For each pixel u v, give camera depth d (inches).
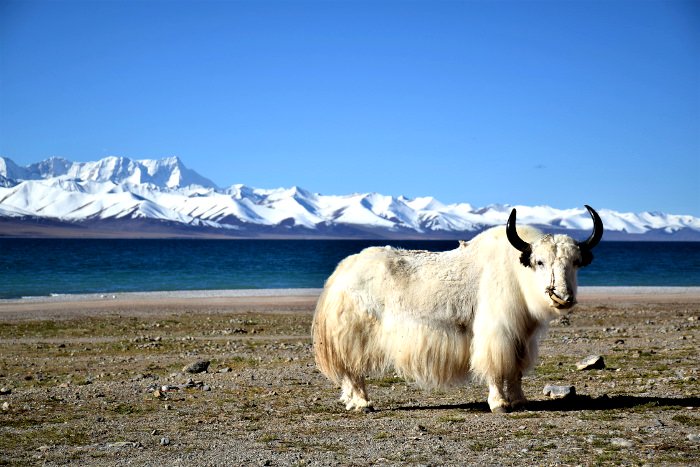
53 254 6535.4
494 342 439.5
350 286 465.7
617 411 430.3
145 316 1397.6
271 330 1138.7
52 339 1031.6
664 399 466.6
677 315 1320.1
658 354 725.9
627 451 334.3
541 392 520.4
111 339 1025.5
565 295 421.4
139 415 478.9
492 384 447.5
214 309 1573.6
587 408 449.7
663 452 330.0
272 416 465.4
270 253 7554.1
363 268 468.4
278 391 571.8
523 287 443.8
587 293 2133.4
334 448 364.2
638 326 1104.8
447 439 373.4
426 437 379.2
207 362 705.6
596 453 332.8
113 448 381.7
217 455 358.6
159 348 910.4
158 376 669.9
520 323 445.1
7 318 1358.3
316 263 4980.3
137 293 2180.1
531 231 454.3
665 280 3043.8
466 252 463.2
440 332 450.9
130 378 659.4
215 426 435.2
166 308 1593.3
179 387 599.2
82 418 470.6
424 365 452.8
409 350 453.4
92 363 775.7
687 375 573.6
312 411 480.7
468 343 451.8
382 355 463.8
